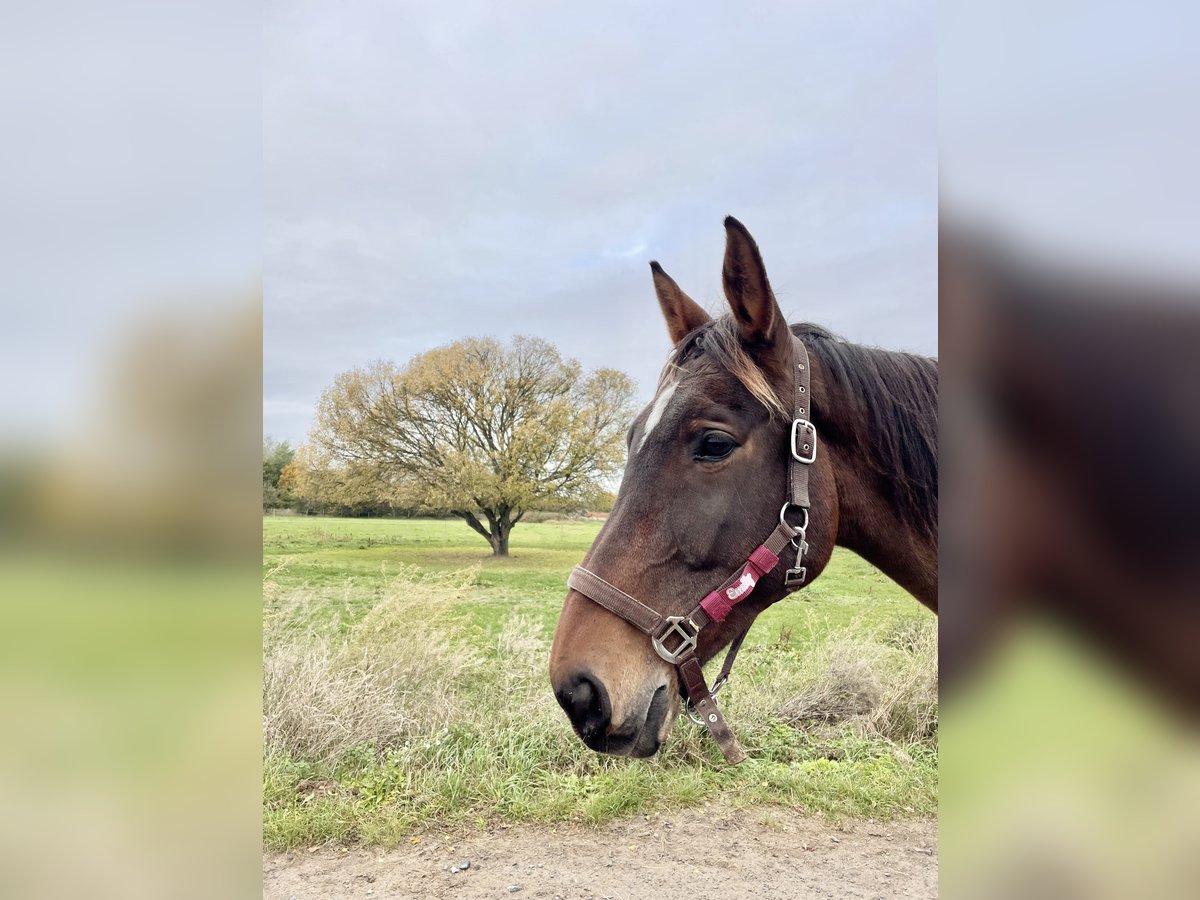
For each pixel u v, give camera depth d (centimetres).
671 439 176
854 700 473
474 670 481
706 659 174
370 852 322
